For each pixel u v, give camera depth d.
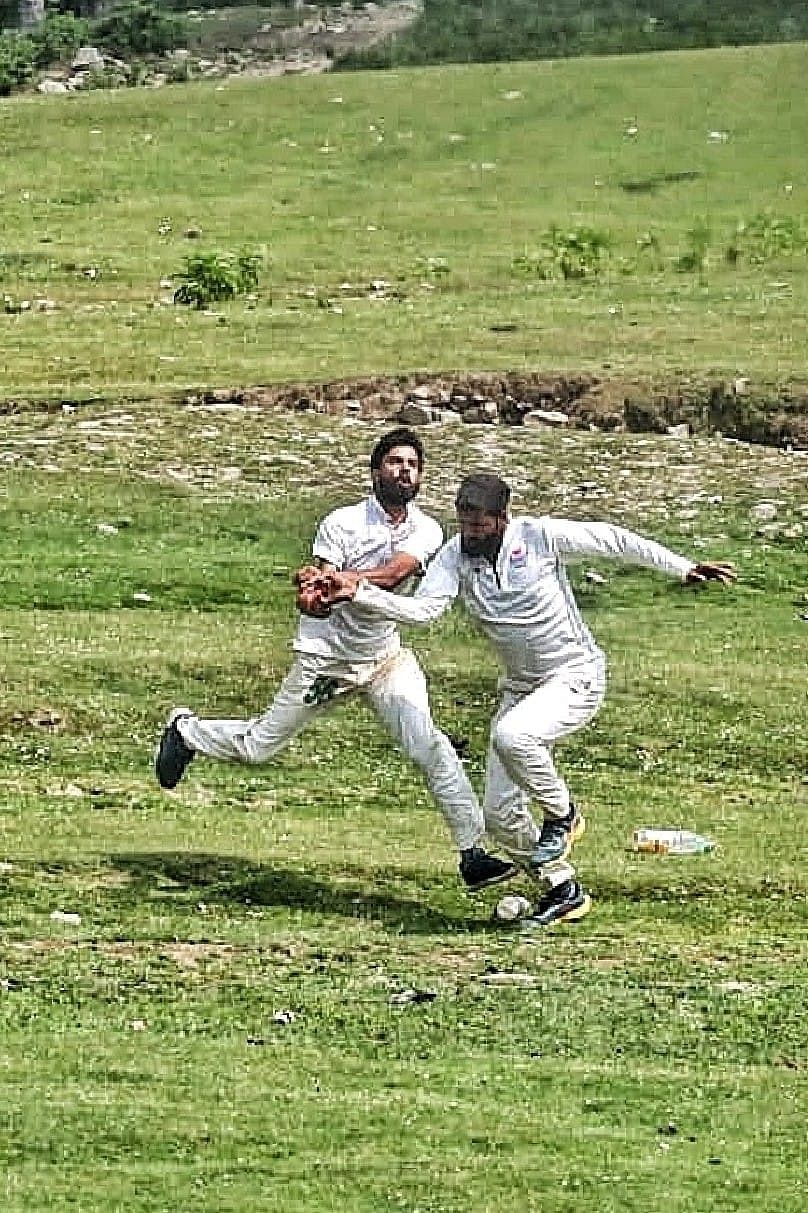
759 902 25.33
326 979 21.52
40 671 32.88
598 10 125.06
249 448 47.00
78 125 93.44
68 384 52.56
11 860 24.92
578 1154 17.00
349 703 33.03
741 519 44.00
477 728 32.88
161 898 24.00
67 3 137.75
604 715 33.22
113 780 29.45
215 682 33.41
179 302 65.81
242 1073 18.53
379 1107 17.81
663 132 91.44
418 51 120.75
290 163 89.44
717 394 50.44
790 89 95.19
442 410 50.56
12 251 75.56
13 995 20.47
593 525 23.97
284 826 27.53
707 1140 17.58
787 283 64.31
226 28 131.88
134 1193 15.73
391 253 75.88
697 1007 21.20
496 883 24.55
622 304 60.81
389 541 24.05
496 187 86.31
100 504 43.22
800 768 31.84
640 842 27.44
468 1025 20.34
